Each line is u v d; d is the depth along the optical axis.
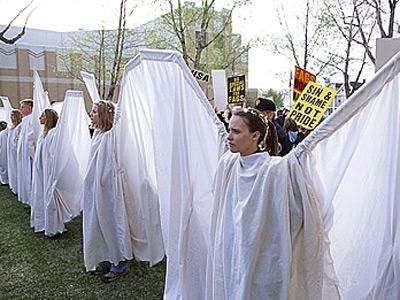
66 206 5.01
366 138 1.98
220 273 2.20
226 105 3.18
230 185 2.16
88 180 3.65
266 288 2.01
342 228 2.14
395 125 1.90
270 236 2.02
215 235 2.27
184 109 2.75
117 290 3.50
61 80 23.22
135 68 3.39
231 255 2.12
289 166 2.02
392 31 10.55
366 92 1.87
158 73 2.96
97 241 3.67
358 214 2.08
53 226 4.90
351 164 2.04
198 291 2.80
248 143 2.08
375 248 2.03
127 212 3.69
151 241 3.75
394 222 1.94
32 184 5.27
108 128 3.69
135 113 3.62
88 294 3.43
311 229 2.00
